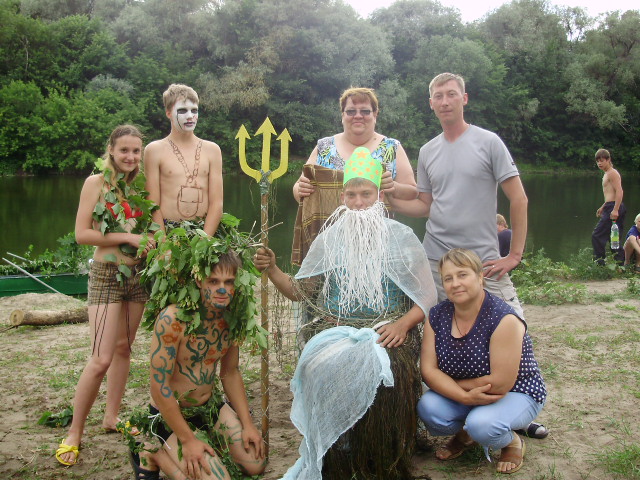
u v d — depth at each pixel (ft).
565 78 152.25
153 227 12.80
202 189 13.65
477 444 12.16
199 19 118.52
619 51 157.69
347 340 10.68
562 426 13.09
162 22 124.77
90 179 12.50
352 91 14.05
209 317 10.60
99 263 12.54
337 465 10.86
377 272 11.09
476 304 11.05
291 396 15.31
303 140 118.01
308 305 11.97
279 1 115.55
